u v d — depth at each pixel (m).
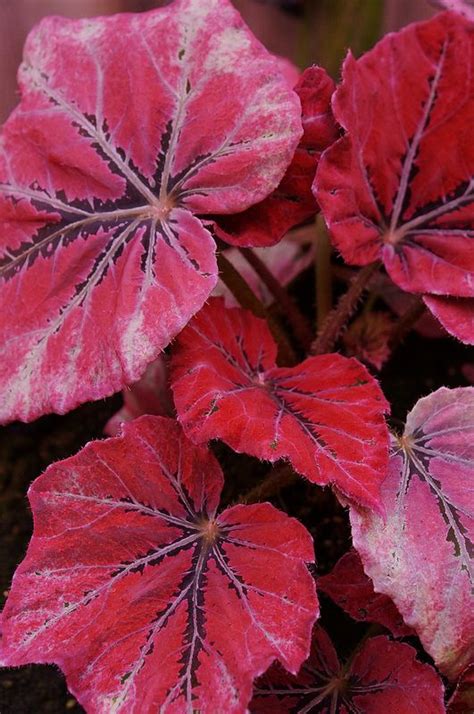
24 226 0.70
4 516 0.84
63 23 0.71
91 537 0.66
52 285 0.69
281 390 0.69
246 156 0.67
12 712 0.75
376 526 0.65
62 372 0.67
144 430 0.67
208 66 0.68
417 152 0.69
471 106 0.68
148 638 0.64
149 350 0.65
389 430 0.67
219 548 0.66
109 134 0.69
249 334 0.71
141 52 0.68
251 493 0.72
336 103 0.65
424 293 0.70
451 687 0.69
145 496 0.67
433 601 0.64
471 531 0.65
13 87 1.02
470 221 0.70
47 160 0.70
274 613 0.64
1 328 0.69
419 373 0.86
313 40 0.87
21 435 0.88
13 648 0.63
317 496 0.78
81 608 0.65
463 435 0.67
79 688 0.63
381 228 0.71
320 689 0.69
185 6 0.68
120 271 0.68
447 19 0.66
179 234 0.68
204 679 0.63
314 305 0.86
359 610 0.68
